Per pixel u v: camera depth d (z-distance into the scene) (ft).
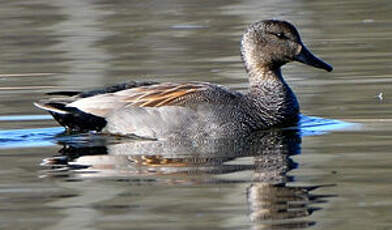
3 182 38.86
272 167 40.55
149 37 78.38
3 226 32.71
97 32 81.30
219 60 68.33
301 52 53.06
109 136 49.06
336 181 37.60
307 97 56.59
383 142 44.60
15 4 96.22
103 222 32.89
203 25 82.79
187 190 36.94
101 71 65.62
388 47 70.74
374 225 31.91
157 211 34.09
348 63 65.77
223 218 33.14
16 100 57.47
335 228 31.73
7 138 48.37
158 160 42.70
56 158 43.39
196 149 45.50
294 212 33.63
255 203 34.78
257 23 53.78
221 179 38.55
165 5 94.63
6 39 79.36
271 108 51.29
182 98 49.44
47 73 65.51
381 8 88.53
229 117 49.55
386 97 54.95
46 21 86.63
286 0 93.81
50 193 36.86
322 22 82.58
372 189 36.22
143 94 49.65
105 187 37.68
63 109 49.47
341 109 52.90
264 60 53.01
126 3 95.96
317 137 47.01
